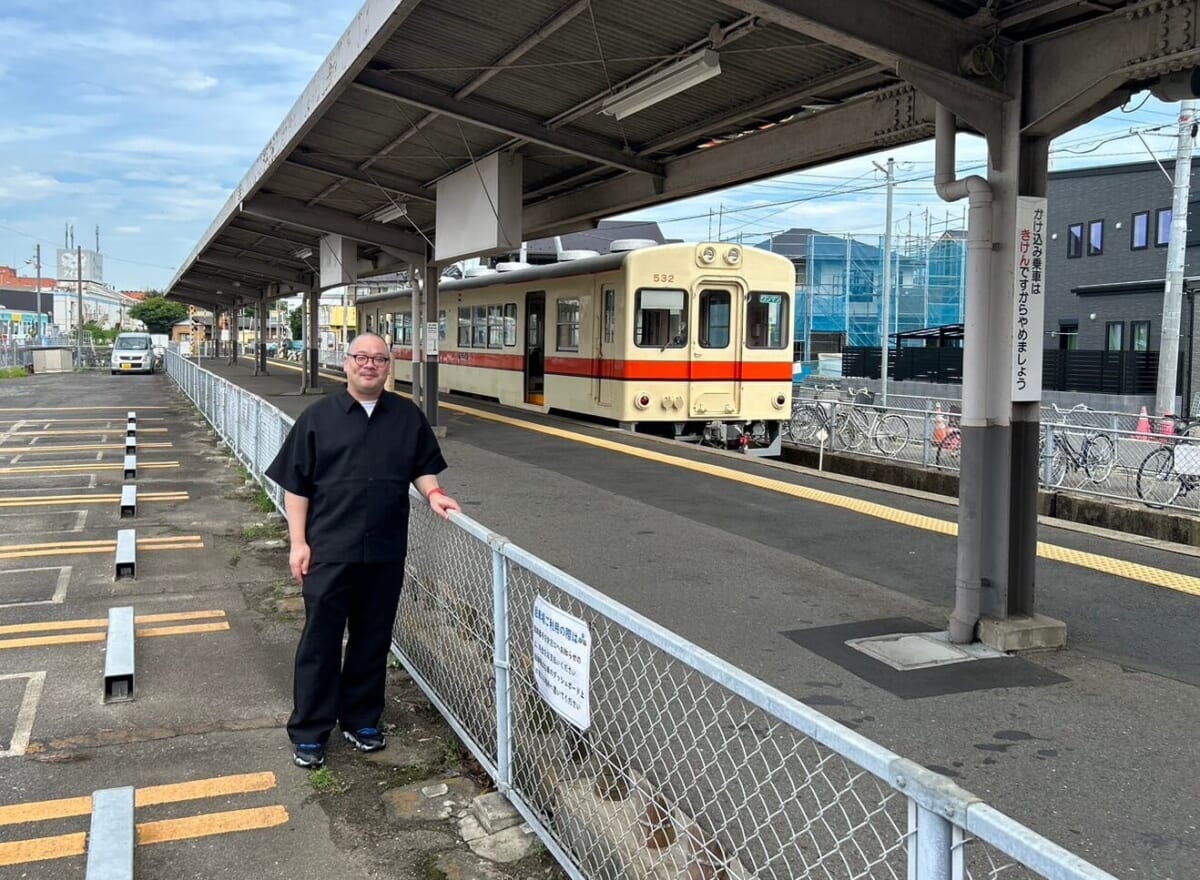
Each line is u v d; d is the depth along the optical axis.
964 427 5.42
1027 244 5.28
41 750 4.25
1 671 5.20
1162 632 5.67
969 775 3.88
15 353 41.84
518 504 9.30
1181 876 3.17
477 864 3.37
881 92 7.61
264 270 24.50
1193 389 22.42
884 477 14.29
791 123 8.72
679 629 5.68
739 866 2.93
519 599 3.99
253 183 12.91
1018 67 5.15
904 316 44.44
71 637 5.77
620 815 3.08
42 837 3.53
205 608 6.42
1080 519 11.06
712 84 8.16
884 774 1.89
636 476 10.89
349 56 7.52
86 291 116.44
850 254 42.97
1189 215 26.58
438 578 4.69
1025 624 5.37
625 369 13.81
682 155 10.48
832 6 4.76
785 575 6.89
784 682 4.86
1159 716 4.47
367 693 4.26
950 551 7.62
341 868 3.35
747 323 14.34
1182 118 17.61
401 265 17.64
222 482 11.46
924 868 1.80
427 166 12.20
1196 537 9.76
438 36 7.71
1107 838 3.41
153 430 17.14
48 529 8.84
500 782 3.73
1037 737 4.23
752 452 14.62
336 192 13.97
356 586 4.16
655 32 7.34
